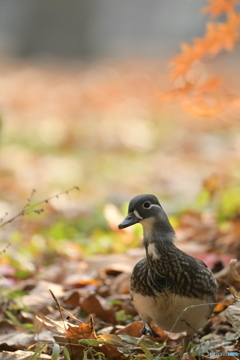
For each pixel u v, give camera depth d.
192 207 13.18
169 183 17.78
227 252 10.05
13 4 60.28
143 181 18.30
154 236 6.57
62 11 51.72
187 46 8.38
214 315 8.01
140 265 6.71
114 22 66.69
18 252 11.30
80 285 9.35
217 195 12.51
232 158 19.92
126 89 37.59
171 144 23.52
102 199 15.91
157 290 6.49
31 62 50.56
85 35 52.38
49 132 26.06
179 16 66.25
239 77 39.44
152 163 20.81
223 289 8.58
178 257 6.54
